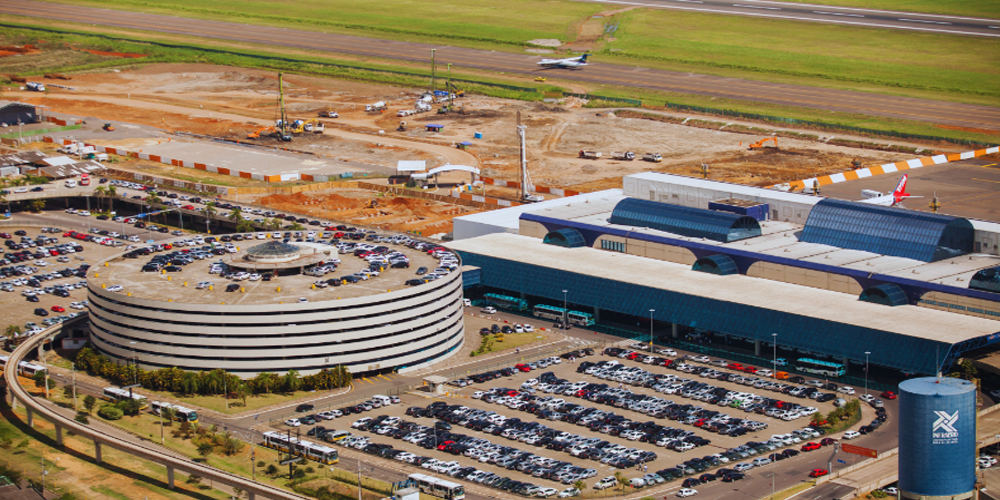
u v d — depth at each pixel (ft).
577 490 629.92
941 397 555.28
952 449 561.43
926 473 565.53
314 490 633.20
